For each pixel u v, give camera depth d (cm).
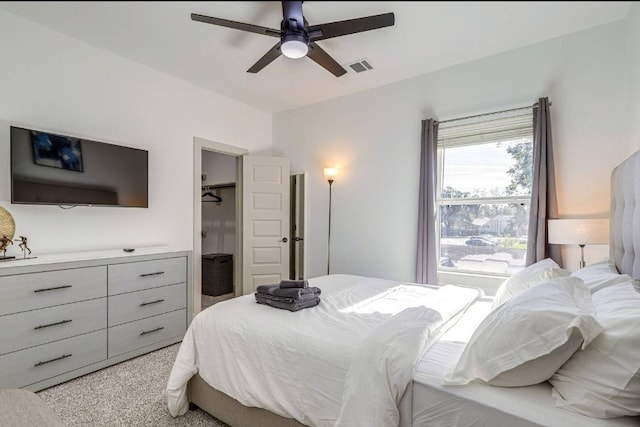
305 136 454
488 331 122
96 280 252
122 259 269
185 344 192
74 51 282
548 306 117
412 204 360
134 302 277
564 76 278
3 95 243
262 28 209
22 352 213
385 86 379
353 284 270
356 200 402
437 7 233
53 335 228
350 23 204
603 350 102
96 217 298
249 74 355
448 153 345
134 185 311
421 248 339
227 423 178
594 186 266
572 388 105
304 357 146
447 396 115
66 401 210
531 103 292
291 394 147
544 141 276
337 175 420
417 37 278
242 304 207
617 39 257
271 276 447
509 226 313
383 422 116
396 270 371
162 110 351
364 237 395
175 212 364
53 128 269
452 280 335
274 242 449
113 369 256
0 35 241
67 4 200
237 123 438
